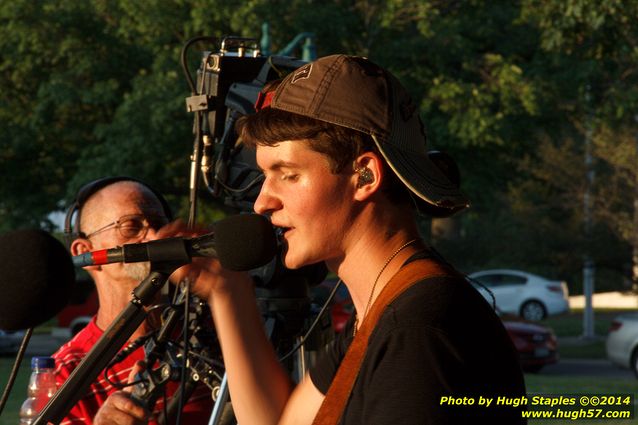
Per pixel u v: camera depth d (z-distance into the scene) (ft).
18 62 77.10
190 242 7.11
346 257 6.95
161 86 68.90
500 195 102.27
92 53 75.61
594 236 97.76
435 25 69.82
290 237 6.91
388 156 6.71
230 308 7.24
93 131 76.07
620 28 50.98
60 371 10.77
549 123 79.20
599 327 124.67
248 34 65.72
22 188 82.53
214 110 10.99
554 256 98.84
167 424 8.64
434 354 5.93
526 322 74.84
